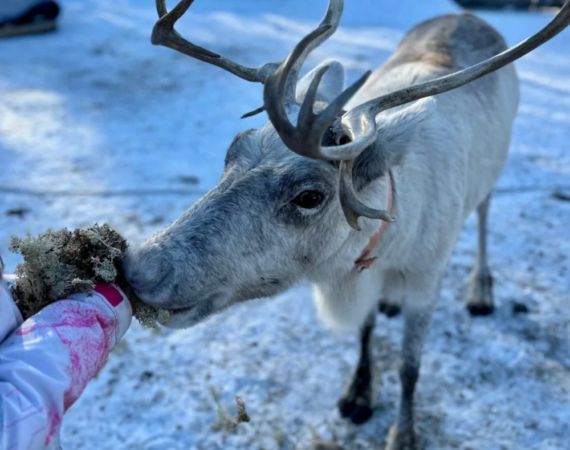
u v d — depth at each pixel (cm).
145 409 312
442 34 353
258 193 206
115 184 545
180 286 194
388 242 256
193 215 206
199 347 356
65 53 972
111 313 162
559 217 498
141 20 1201
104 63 925
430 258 277
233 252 204
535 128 717
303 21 1280
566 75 966
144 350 353
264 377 335
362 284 268
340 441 299
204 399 319
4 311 142
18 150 612
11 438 124
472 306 387
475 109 311
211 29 1154
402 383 294
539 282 416
